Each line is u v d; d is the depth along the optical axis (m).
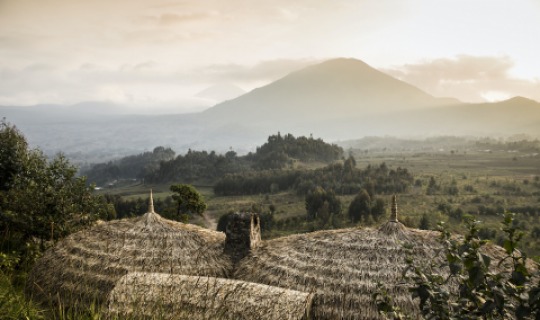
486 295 4.16
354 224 103.62
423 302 4.40
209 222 114.00
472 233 4.32
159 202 99.88
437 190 149.12
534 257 4.14
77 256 14.88
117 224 16.67
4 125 23.14
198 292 11.60
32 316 7.30
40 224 18.30
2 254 13.53
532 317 3.99
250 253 15.73
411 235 14.60
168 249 15.41
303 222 107.50
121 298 11.23
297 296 11.87
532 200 127.56
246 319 10.80
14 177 21.38
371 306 12.30
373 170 168.12
